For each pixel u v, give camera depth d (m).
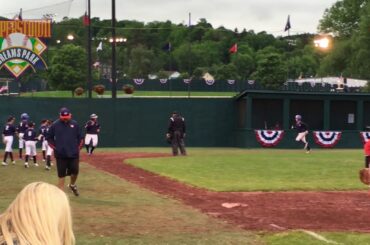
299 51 125.69
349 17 83.31
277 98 37.25
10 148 22.16
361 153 30.50
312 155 28.06
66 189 14.45
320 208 11.91
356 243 8.49
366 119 40.22
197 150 33.19
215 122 38.50
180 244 8.27
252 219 10.51
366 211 11.60
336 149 36.72
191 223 9.95
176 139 27.17
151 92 72.69
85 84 74.06
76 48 74.94
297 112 39.38
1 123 35.12
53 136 13.11
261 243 8.45
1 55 36.09
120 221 9.98
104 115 37.03
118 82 73.50
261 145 36.66
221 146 38.59
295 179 16.98
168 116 37.91
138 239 8.55
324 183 16.00
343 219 10.68
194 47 130.00
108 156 26.58
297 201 12.84
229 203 12.37
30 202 2.09
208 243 8.37
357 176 17.91
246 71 112.44
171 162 22.66
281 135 36.78
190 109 38.22
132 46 134.12
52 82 74.31
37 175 17.80
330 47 80.94
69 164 13.12
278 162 23.11
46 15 41.12
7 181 16.03
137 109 37.47
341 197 13.58
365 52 72.75
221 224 9.91
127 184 15.57
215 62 129.50
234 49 68.12
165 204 12.09
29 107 35.66
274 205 12.23
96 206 11.65
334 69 80.06
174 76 114.62
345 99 38.38
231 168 20.30
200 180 16.50
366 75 76.50
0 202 11.94
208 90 74.94
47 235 2.05
